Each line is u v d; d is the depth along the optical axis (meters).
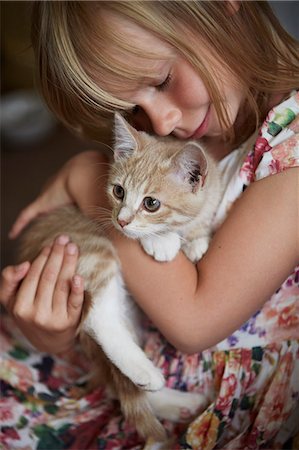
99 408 1.43
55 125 3.42
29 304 1.34
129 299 1.51
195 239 1.38
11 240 2.59
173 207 1.38
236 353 1.29
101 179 1.53
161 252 1.31
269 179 1.20
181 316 1.23
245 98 1.33
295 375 1.25
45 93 1.44
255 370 1.28
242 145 1.39
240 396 1.28
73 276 1.31
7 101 3.38
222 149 1.47
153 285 1.28
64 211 1.57
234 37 1.26
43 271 1.35
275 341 1.27
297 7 2.28
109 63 1.21
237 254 1.19
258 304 1.20
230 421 1.28
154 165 1.40
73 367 1.55
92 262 1.41
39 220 1.59
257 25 1.32
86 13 1.19
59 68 1.29
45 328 1.33
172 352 1.40
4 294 1.43
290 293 1.27
